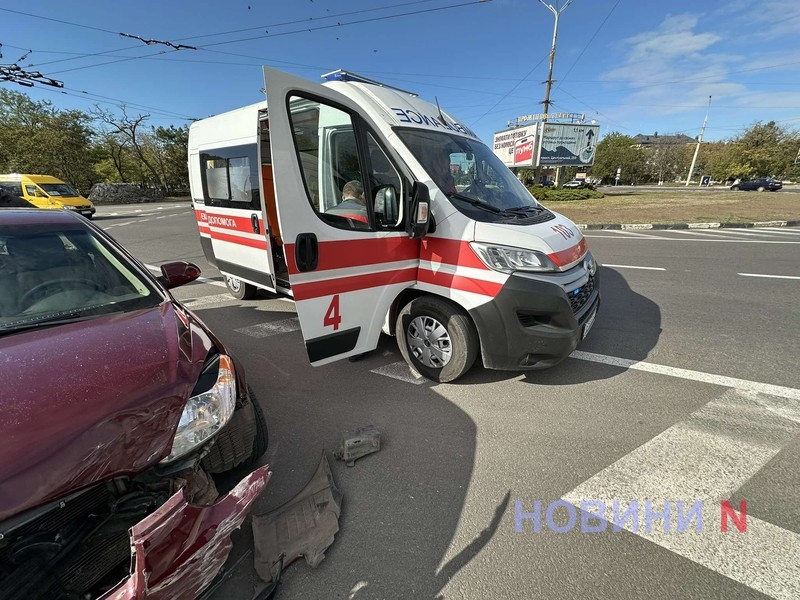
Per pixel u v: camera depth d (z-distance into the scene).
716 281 6.52
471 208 3.17
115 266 2.40
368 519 2.11
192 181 5.83
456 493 2.28
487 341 3.06
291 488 2.33
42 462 1.20
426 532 2.03
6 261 2.15
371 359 3.94
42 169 34.09
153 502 1.38
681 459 2.51
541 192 25.20
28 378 1.47
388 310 3.25
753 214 15.97
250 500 1.50
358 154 2.92
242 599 1.67
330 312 2.88
